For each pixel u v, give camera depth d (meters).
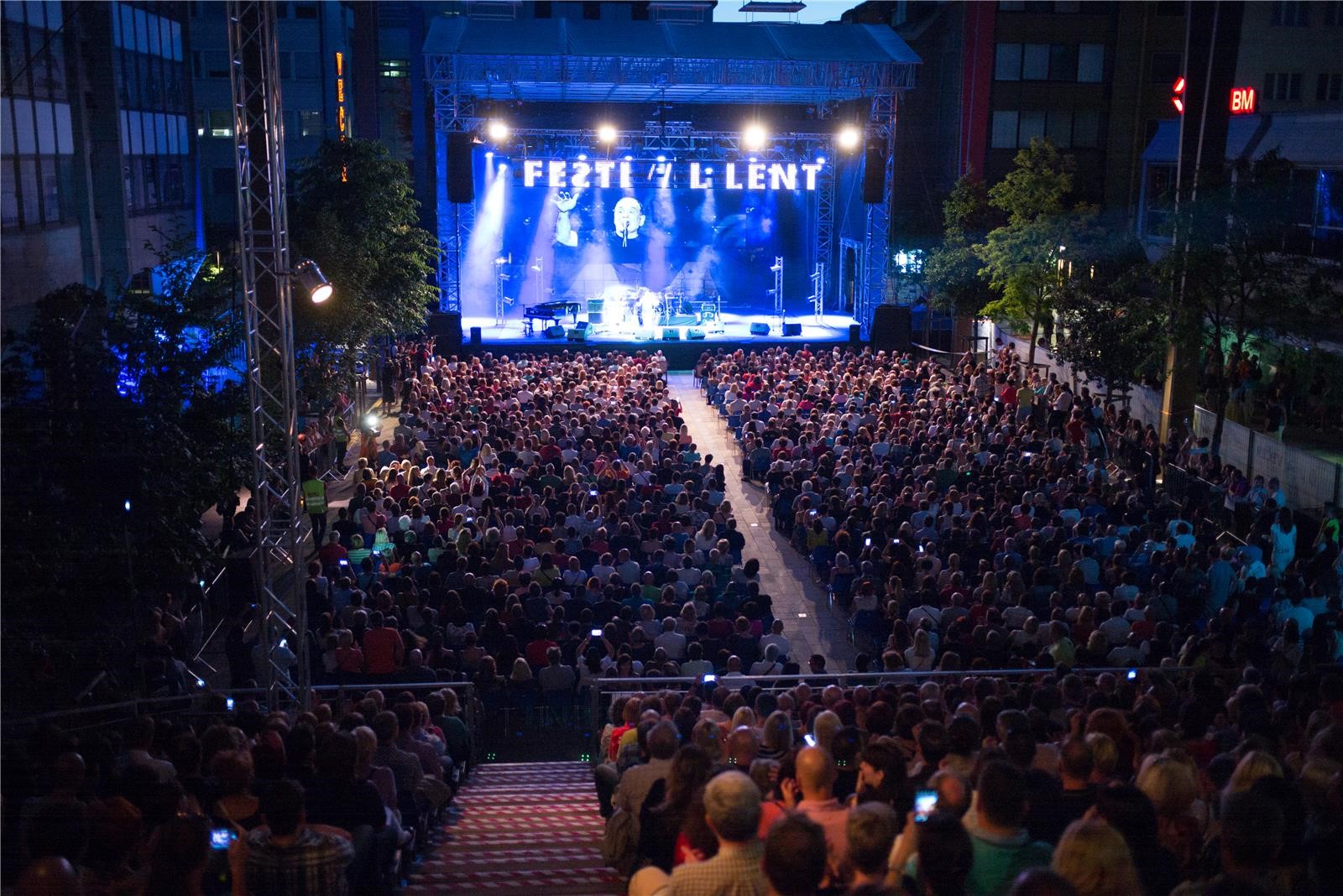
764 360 37.91
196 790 7.26
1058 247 36.41
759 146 45.97
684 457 25.58
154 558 15.98
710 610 16.98
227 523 20.22
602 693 14.73
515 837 9.90
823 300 52.12
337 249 28.14
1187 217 25.53
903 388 32.69
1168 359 28.69
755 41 43.31
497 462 24.95
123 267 32.28
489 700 15.07
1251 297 26.41
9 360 15.97
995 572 17.70
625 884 7.60
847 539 20.39
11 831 6.18
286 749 7.77
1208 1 27.91
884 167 44.06
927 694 10.74
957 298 41.69
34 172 27.03
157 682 14.06
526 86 43.12
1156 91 51.19
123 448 15.98
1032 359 35.59
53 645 13.20
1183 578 17.25
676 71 41.50
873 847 3.98
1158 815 5.03
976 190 43.81
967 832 3.87
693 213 54.56
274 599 14.23
